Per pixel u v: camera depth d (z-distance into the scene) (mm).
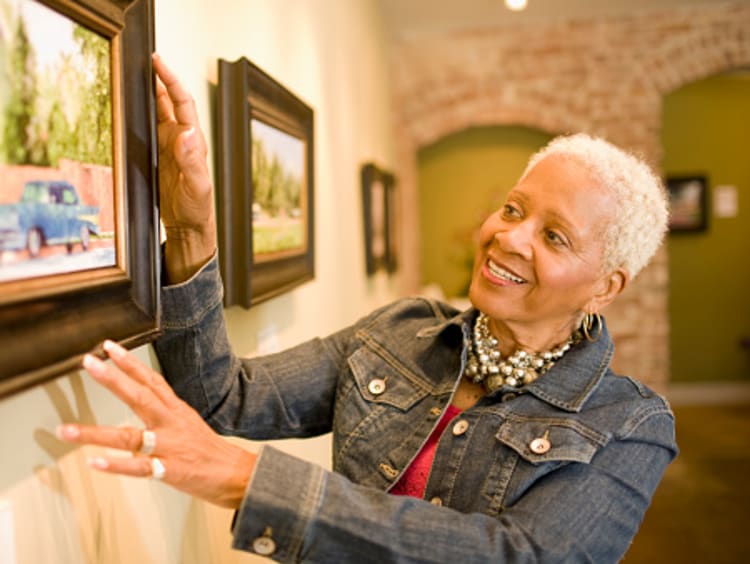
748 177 5582
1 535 746
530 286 1140
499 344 1230
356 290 3266
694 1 5035
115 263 933
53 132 790
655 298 5426
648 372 5461
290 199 1935
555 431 1075
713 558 3176
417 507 938
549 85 5324
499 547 926
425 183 5727
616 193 1110
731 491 3912
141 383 839
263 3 1860
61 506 881
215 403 1195
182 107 1021
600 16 5227
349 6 3303
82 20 841
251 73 1524
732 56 5137
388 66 5137
